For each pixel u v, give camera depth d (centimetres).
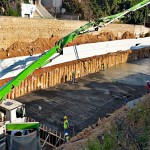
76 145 1317
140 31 5553
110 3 6278
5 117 1627
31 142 1413
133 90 2959
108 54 4006
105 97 2716
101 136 1212
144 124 1069
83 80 3331
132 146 863
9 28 3216
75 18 5262
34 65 1408
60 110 2369
